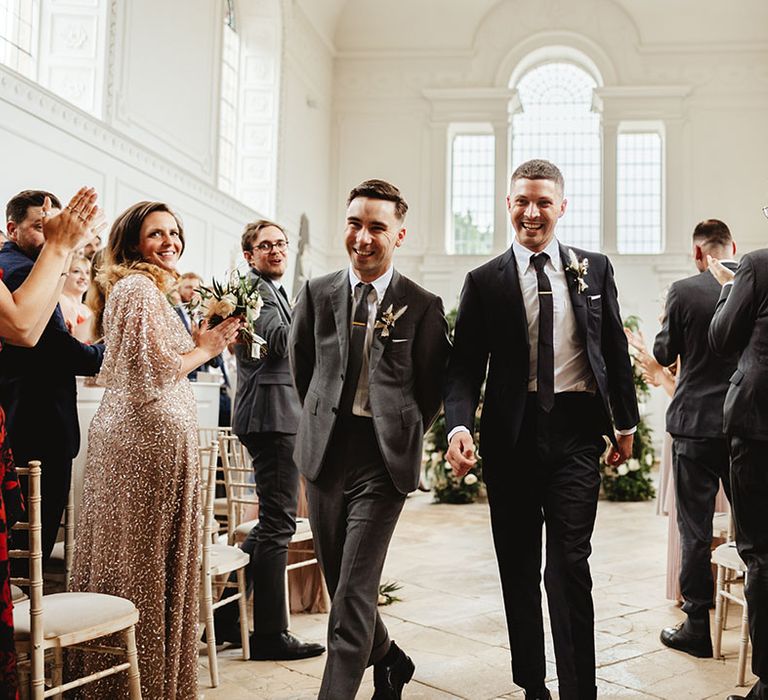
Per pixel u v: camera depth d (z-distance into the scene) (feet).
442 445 30.83
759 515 9.50
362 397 8.93
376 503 8.64
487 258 48.21
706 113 47.47
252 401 11.98
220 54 32.76
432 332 9.16
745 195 46.88
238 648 12.46
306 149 45.06
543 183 9.22
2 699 6.68
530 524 9.36
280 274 12.60
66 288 14.38
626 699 10.37
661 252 48.14
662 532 24.04
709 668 11.61
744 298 9.70
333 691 7.84
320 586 14.60
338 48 49.73
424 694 10.55
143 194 26.43
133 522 8.99
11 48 23.09
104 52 23.88
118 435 9.05
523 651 9.23
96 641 8.95
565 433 9.05
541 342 9.08
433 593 16.25
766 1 46.57
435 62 49.49
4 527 6.85
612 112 48.21
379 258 8.95
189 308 10.16
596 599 15.74
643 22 48.21
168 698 9.08
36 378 10.25
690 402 12.56
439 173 48.96
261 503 12.12
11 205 10.93
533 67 50.83
